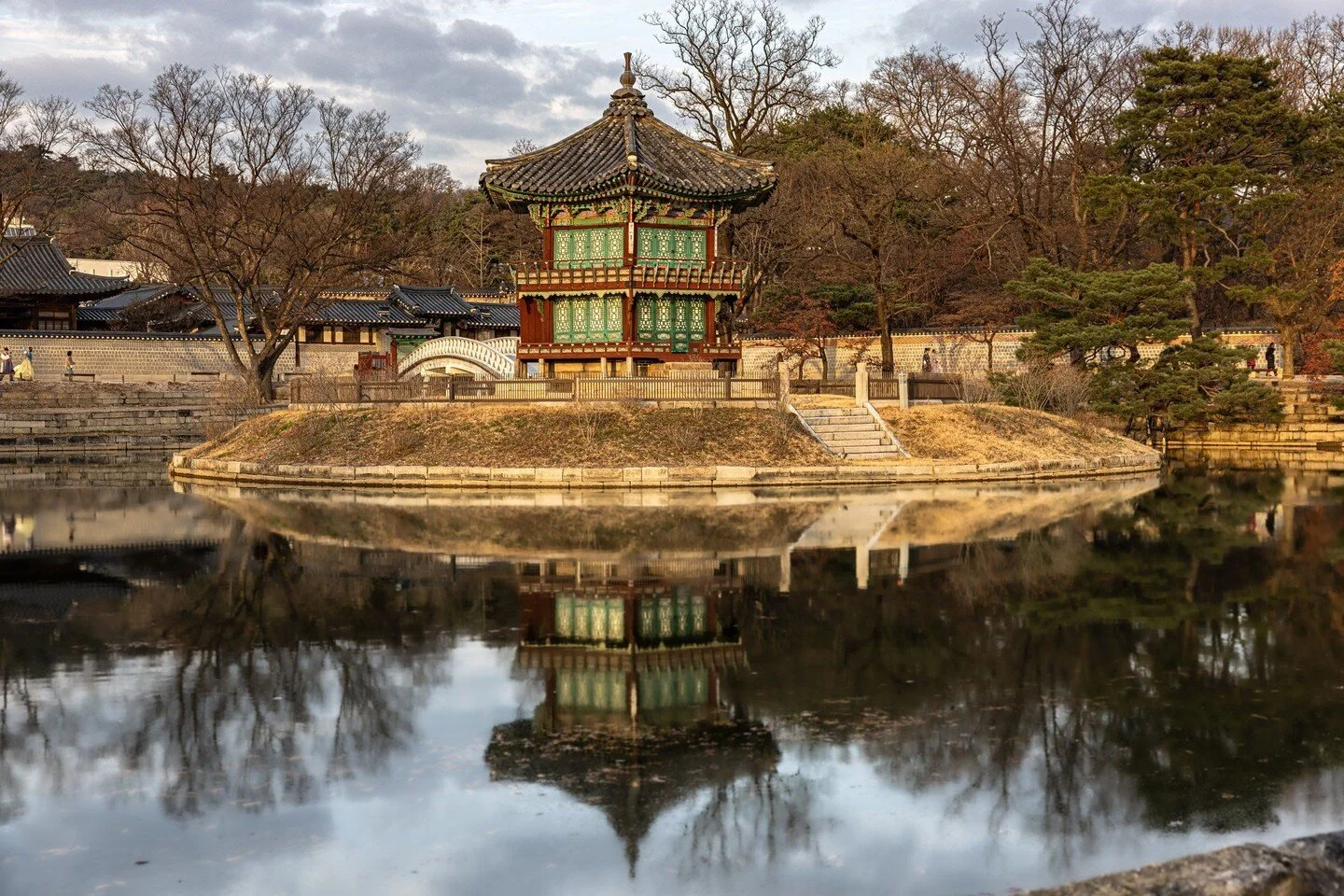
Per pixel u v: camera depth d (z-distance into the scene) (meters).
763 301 83.81
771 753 14.55
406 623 21.19
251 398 75.56
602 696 16.80
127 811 12.86
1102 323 60.75
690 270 55.00
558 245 56.22
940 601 22.91
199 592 24.09
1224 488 44.31
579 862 11.66
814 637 20.14
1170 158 67.69
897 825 12.54
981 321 76.56
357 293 106.31
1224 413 65.88
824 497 40.50
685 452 45.28
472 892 11.05
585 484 43.69
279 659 18.88
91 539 31.56
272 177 75.12
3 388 76.69
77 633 20.64
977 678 17.70
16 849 11.94
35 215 110.88
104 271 134.50
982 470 46.47
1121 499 40.03
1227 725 15.58
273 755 14.51
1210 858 8.24
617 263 55.12
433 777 13.80
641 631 20.53
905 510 36.59
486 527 32.88
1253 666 18.31
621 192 53.34
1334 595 23.41
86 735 15.24
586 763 14.23
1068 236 76.75
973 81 78.75
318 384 53.62
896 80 92.62
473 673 17.97
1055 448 50.91
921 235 82.38
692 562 27.05
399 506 38.47
